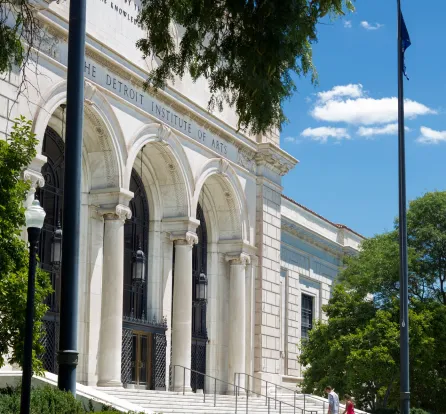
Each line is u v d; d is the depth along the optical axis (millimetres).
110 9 33469
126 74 33375
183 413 30641
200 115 38094
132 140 33469
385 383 39219
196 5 17109
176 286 37219
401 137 31000
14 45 18297
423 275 43875
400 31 31891
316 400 41094
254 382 41500
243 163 42219
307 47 17516
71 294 16016
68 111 16422
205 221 41875
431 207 45188
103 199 32812
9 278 19328
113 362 32000
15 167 20266
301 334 52594
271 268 43656
